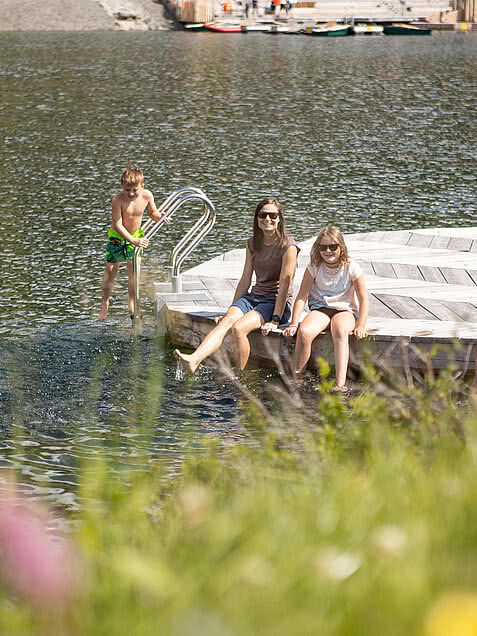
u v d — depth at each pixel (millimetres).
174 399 13617
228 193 32625
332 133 46281
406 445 5996
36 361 15586
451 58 90438
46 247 24984
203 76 72312
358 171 36781
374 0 142125
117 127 47625
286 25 130750
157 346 16719
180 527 3686
